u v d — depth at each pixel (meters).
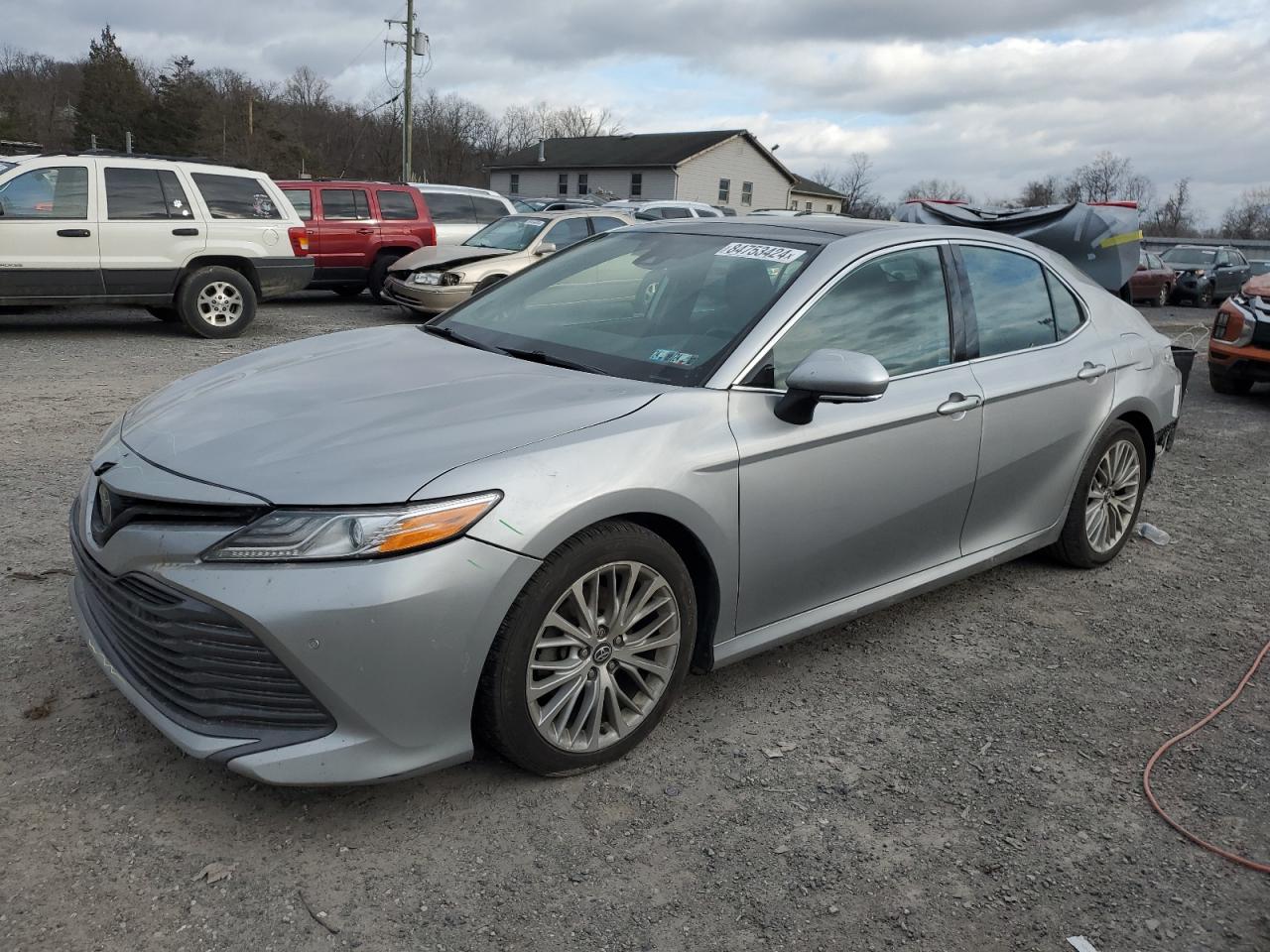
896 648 3.88
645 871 2.52
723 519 3.00
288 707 2.46
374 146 67.88
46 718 2.98
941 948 2.32
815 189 62.56
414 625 2.41
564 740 2.81
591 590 2.76
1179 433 8.23
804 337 3.31
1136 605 4.42
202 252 10.91
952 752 3.14
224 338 11.05
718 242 3.81
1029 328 4.20
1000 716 3.38
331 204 14.74
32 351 9.54
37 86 77.31
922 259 3.81
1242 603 4.52
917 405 3.53
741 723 3.24
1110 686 3.65
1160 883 2.59
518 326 3.74
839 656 3.77
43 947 2.14
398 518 2.41
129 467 2.69
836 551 3.40
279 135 64.56
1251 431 8.48
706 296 3.48
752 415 3.08
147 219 10.56
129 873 2.38
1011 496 4.10
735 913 2.39
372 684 2.42
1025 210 11.14
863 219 4.18
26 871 2.36
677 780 2.90
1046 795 2.94
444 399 2.95
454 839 2.59
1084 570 4.79
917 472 3.57
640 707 2.98
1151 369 4.75
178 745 2.49
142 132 64.88
